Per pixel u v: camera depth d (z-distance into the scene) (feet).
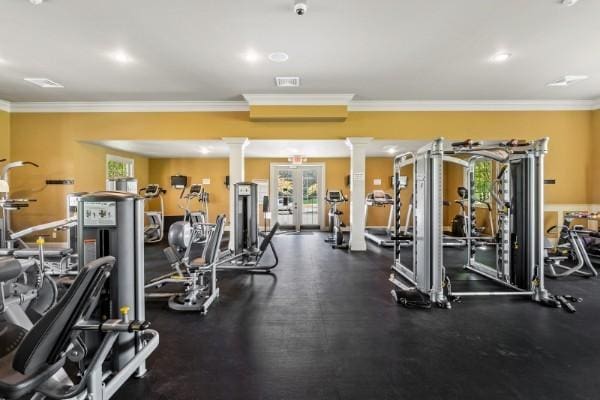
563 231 17.08
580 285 12.99
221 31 10.79
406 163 13.80
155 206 31.91
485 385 6.32
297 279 13.98
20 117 19.27
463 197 23.24
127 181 21.33
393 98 18.57
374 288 12.66
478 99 18.80
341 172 32.09
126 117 19.38
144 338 7.15
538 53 12.59
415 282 12.34
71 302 3.81
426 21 10.23
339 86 16.42
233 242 18.81
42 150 19.33
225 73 14.56
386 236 25.99
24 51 12.24
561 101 18.99
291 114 18.25
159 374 6.73
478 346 7.91
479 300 11.22
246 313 10.09
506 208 12.53
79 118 19.34
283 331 8.79
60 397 4.66
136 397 5.97
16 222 19.27
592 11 9.67
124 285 6.20
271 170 32.14
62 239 19.57
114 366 6.14
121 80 15.46
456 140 19.36
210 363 7.16
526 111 19.24
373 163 31.94
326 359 7.32
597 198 18.86
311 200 32.37
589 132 19.20
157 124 19.45
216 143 21.94
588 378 6.56
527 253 11.48
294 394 6.07
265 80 15.46
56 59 12.95
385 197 26.09
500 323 9.27
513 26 10.56
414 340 8.23
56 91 17.07
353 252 20.10
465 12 9.73
